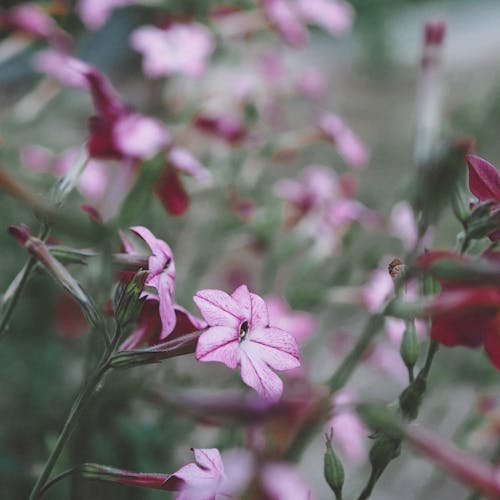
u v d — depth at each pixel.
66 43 1.13
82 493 0.69
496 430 0.91
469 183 0.59
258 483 0.74
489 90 0.99
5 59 1.11
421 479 1.14
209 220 1.04
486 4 4.53
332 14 1.18
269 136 1.14
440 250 0.56
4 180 0.60
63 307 0.96
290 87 1.28
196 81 1.08
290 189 1.05
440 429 1.16
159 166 0.76
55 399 1.05
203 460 0.58
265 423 0.71
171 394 0.75
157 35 0.98
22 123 1.18
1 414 1.03
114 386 0.77
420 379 0.59
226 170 1.03
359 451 0.89
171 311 0.58
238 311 0.59
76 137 1.53
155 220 0.98
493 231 0.59
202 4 1.06
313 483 1.11
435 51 0.75
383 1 3.64
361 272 0.97
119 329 0.57
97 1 1.05
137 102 2.11
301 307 0.93
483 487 0.53
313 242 1.04
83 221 0.60
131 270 0.60
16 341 1.08
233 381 0.93
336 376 0.63
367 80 3.22
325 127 1.08
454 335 0.56
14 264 1.11
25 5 1.11
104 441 0.90
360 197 1.23
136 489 0.91
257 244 1.02
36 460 0.95
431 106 0.74
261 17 1.10
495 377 1.03
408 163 2.22
